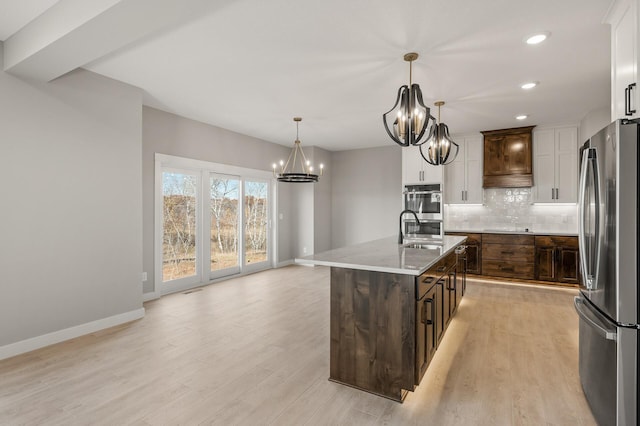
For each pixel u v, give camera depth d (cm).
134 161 379
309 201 722
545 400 217
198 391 229
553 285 517
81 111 332
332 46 287
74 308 325
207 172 551
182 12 209
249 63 321
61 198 317
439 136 358
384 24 252
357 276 231
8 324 284
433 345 252
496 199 598
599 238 194
